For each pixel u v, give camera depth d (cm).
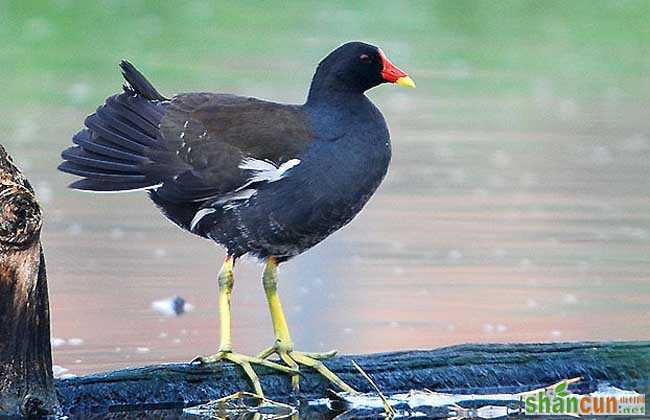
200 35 3016
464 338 1203
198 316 1265
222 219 1038
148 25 3106
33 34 2931
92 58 2747
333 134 1034
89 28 3022
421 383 1028
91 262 1459
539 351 1055
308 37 3006
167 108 1052
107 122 1042
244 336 1198
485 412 1018
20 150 2006
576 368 1050
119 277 1401
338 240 1599
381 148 1050
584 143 2212
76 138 1044
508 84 2711
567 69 2834
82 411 961
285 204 1020
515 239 1603
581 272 1451
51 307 1279
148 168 1032
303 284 1407
